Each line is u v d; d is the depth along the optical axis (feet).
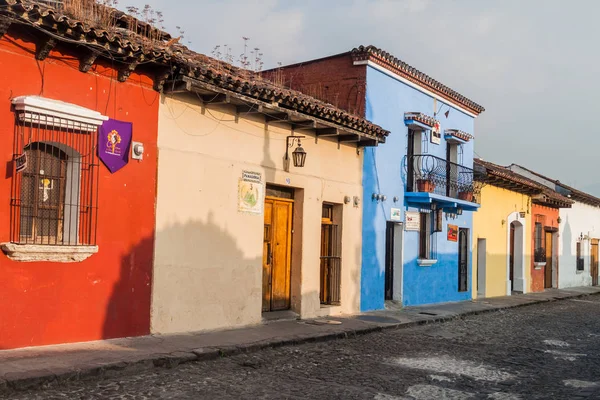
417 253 61.77
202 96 36.45
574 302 83.76
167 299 34.42
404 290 59.26
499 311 64.08
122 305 31.96
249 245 40.24
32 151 28.53
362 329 41.88
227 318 38.47
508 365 32.71
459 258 72.43
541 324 53.62
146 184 33.32
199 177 36.52
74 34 27.78
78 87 29.73
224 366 28.86
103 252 31.01
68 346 28.58
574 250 114.01
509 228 85.51
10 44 26.86
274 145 42.75
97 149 30.58
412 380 27.81
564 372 31.35
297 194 45.93
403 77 59.11
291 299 45.57
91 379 24.39
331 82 55.93
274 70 59.62
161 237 34.06
